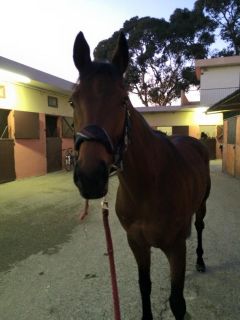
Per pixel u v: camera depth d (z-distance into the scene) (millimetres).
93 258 3826
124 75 1732
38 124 11680
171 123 20719
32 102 11305
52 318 2637
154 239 2107
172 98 32375
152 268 3484
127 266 3553
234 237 4449
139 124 1891
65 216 5781
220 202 6758
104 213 2029
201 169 2854
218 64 20438
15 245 4344
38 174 11719
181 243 2166
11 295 3021
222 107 11109
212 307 2721
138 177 1902
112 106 1517
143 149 1898
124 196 2062
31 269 3574
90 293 3000
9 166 9953
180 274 2154
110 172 1709
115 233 4750
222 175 11438
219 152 19438
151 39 30609
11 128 10234
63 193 7988
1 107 9641
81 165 1414
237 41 29250
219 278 3230
